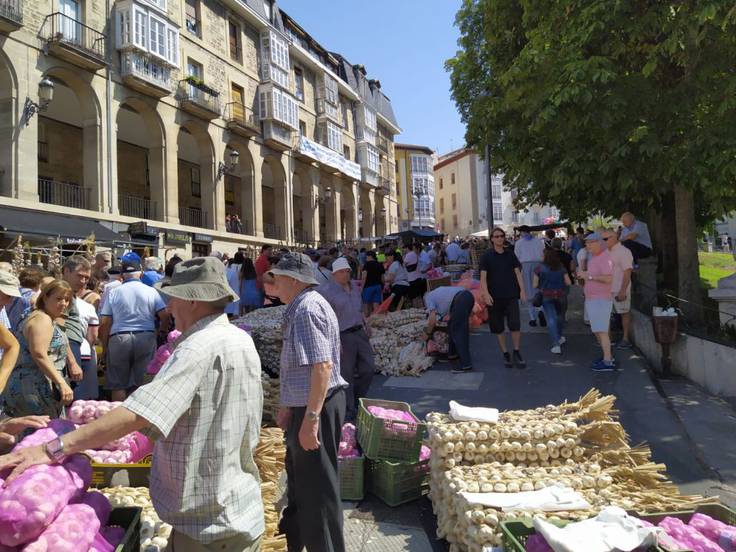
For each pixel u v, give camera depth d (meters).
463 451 3.68
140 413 1.77
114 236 15.52
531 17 9.15
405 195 61.78
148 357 5.89
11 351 3.49
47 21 16.95
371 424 4.25
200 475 1.93
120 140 25.12
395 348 8.04
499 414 4.09
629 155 8.28
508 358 7.66
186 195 29.52
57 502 1.87
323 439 3.05
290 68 32.09
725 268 23.25
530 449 3.66
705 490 4.11
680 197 9.10
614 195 10.80
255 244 27.44
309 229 34.06
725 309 7.68
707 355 6.69
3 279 3.99
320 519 2.97
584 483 3.35
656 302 8.84
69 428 2.48
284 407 3.18
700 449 4.83
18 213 14.27
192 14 24.47
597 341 8.87
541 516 2.73
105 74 18.97
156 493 2.00
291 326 3.15
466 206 67.25
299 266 3.22
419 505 4.12
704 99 8.28
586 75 7.75
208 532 1.91
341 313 5.42
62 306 4.16
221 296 2.07
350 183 40.28
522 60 8.72
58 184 20.83
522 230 10.49
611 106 7.72
